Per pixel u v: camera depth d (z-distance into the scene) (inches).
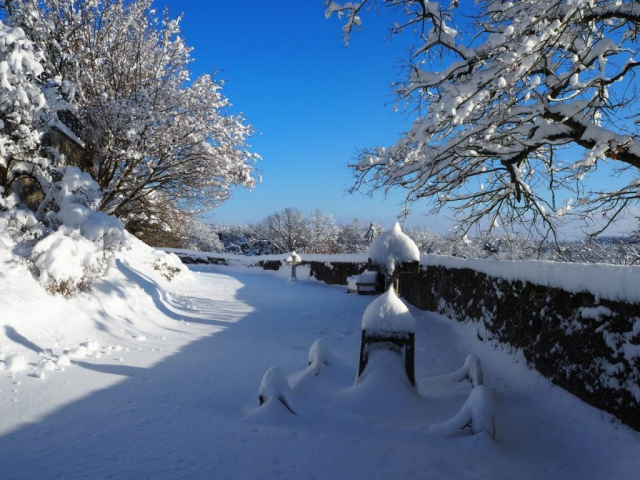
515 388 209.2
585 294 176.1
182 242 1551.4
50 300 282.2
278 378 162.2
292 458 124.7
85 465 115.0
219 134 697.6
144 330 309.6
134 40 715.4
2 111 306.5
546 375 203.2
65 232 318.0
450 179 383.6
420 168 332.5
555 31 253.3
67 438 131.5
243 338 310.7
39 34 474.0
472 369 201.6
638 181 332.5
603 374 157.9
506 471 125.0
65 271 288.0
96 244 328.2
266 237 2620.6
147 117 613.3
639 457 127.4
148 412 156.2
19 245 305.0
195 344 281.7
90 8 675.4
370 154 368.2
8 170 334.3
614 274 156.9
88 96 644.7
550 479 122.9
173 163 679.1
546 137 304.7
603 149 267.3
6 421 142.3
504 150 327.3
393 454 130.9
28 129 315.3
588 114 317.4
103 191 620.1
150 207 898.1
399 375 180.1
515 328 246.1
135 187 683.4
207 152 676.7
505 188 430.0
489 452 134.1
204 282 765.3
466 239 477.7
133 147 609.9
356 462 124.6
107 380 192.1
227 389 189.8
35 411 152.0
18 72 288.0
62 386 179.8
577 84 307.4
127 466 115.3
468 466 126.2
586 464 134.4
